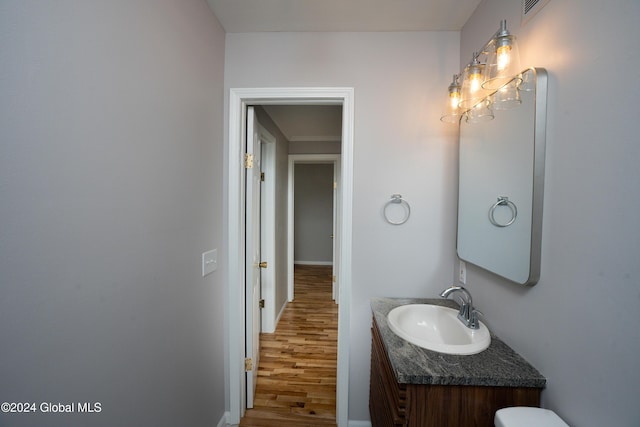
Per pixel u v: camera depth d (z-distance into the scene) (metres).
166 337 0.99
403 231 1.49
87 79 0.64
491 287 1.12
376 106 1.47
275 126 2.69
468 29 1.36
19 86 0.50
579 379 0.69
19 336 0.52
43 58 0.54
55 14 0.57
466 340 1.08
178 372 1.07
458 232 1.39
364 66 1.47
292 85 1.48
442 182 1.47
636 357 0.55
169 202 1.00
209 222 1.33
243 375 1.62
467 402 0.83
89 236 0.66
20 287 0.51
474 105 1.18
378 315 1.24
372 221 1.50
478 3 1.25
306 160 3.47
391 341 1.01
